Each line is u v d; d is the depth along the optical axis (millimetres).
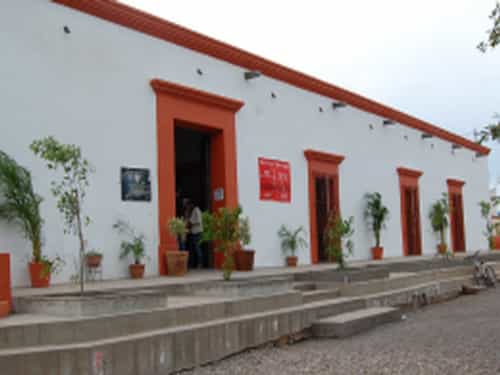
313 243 16547
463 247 26656
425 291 13391
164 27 12523
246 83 14820
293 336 8844
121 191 11438
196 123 13219
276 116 15727
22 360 5707
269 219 15141
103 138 11234
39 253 9625
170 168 12453
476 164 29172
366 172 19562
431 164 24312
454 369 6859
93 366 5980
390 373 6734
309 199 16625
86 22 11148
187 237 14844
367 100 19688
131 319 6699
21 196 9477
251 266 13414
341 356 7695
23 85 10055
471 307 12742
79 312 6543
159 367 6641
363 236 19078
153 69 12375
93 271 10766
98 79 11258
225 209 10008
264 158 15180
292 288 10180
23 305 7254
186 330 7031
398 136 21891
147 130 12094
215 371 6973
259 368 7098
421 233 22953
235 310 8250
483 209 28250
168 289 9297
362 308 10758
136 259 11320
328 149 17750
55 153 7406
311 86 17078
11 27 9992
